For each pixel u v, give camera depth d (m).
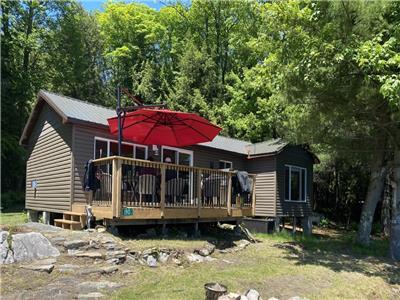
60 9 28.11
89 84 29.58
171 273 7.22
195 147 14.98
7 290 5.63
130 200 9.14
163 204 9.66
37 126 14.23
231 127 24.09
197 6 30.48
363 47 8.04
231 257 9.19
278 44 10.32
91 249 7.55
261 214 16.81
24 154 23.39
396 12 9.02
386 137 11.94
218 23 30.06
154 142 11.50
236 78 24.64
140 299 5.73
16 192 22.34
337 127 11.73
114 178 8.60
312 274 8.09
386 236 17.84
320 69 8.94
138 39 32.22
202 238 10.42
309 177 18.55
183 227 11.45
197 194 10.65
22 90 23.84
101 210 9.12
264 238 13.18
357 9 8.88
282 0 10.54
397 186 11.11
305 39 9.10
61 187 11.67
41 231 8.28
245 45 25.80
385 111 10.42
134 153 12.80
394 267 9.66
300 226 20.56
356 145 12.68
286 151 17.08
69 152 11.33
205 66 25.86
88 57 30.28
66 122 10.98
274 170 16.50
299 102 10.47
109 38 32.34
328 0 8.91
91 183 9.59
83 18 30.28
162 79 27.70
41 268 6.42
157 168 9.92
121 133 9.87
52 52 27.78
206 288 5.79
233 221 12.41
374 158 13.09
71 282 6.16
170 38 31.44
